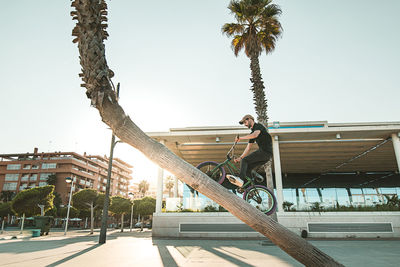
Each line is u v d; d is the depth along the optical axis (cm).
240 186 375
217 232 1775
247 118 407
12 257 805
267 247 1122
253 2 1505
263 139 370
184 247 1135
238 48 1678
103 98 218
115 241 1501
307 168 3122
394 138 1878
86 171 7725
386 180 3212
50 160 7050
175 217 1855
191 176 229
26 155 7419
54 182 6712
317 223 1695
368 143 2147
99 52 228
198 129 2139
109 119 225
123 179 10212
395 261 693
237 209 232
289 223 1712
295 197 1822
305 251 230
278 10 1512
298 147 2288
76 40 243
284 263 674
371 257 776
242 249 1042
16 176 7088
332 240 1502
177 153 2491
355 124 2012
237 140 384
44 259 761
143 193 9056
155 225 1853
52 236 2108
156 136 2023
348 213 1691
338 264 231
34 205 2377
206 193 231
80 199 2659
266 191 382
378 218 1658
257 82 1495
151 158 229
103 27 250
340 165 2966
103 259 767
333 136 1998
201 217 1828
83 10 233
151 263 689
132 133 227
